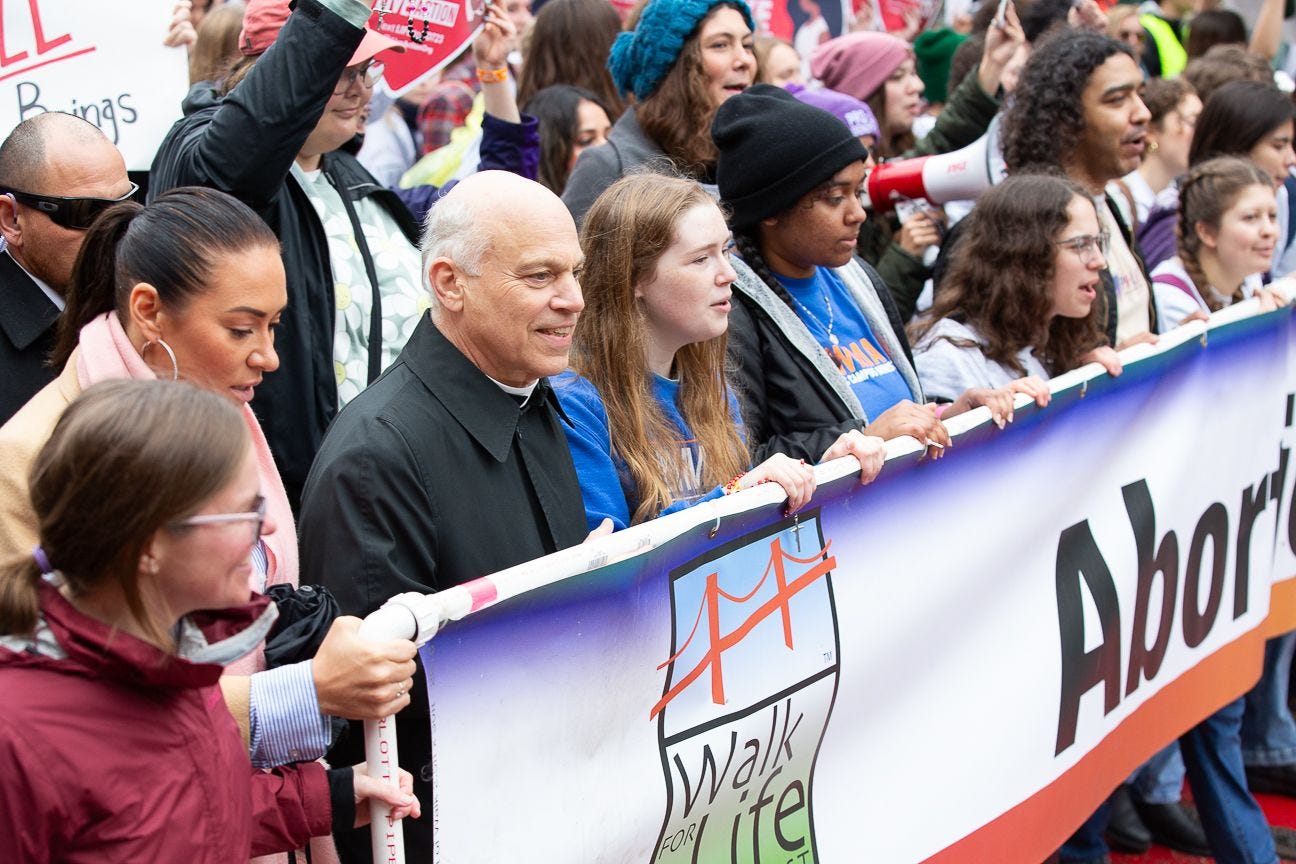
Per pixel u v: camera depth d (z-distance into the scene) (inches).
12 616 59.3
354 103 121.6
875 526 102.8
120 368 79.2
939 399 139.5
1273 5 288.2
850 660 101.0
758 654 92.4
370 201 132.3
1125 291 166.9
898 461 104.4
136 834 59.9
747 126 123.8
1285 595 170.4
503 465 88.1
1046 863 135.0
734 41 150.5
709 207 105.4
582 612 77.9
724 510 87.5
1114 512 133.6
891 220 188.4
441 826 71.8
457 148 207.3
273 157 108.9
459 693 72.0
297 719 68.4
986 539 116.0
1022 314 138.4
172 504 58.1
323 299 120.3
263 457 86.4
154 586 60.1
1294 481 168.2
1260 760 182.2
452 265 86.7
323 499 81.7
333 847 76.5
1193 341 142.4
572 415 101.6
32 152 94.2
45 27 120.3
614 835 81.8
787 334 123.7
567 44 195.9
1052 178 139.7
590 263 105.7
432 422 85.0
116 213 81.8
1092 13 219.6
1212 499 149.9
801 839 98.8
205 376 80.0
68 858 59.2
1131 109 164.6
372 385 88.3
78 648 59.1
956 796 114.7
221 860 63.5
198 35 159.8
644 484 102.7
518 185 87.5
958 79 222.7
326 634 77.0
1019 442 119.2
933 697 111.2
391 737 69.9
